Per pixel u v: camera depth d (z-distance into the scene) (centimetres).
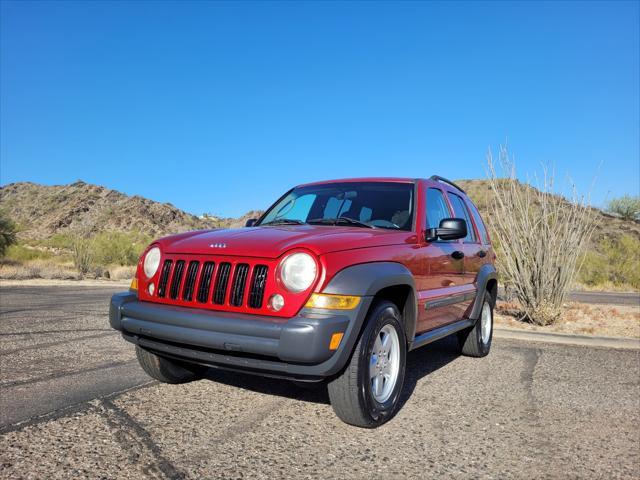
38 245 5906
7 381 469
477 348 620
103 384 462
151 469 292
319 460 312
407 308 420
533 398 457
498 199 989
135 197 13938
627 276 2162
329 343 320
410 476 294
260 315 341
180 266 386
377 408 365
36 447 317
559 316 938
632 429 383
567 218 938
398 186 514
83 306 1066
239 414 389
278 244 355
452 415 406
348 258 354
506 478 296
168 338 362
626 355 666
